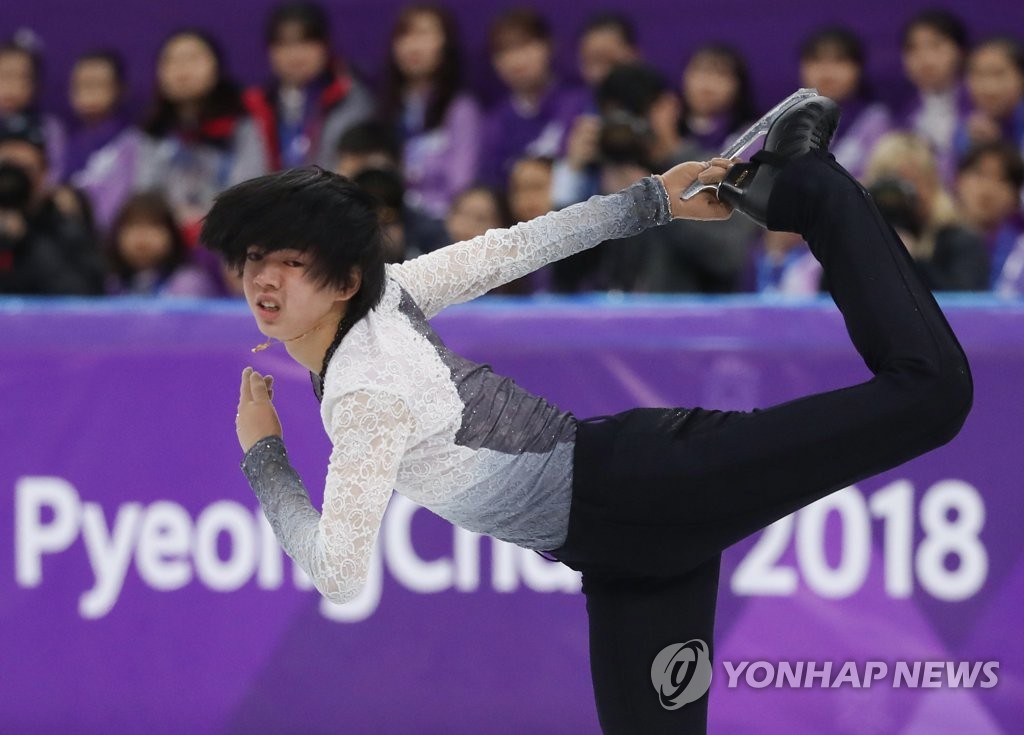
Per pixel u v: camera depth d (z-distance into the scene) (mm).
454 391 8719
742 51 22406
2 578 13641
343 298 8539
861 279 8492
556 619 13203
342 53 23109
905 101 21656
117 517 13531
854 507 12891
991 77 19562
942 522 12820
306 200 8359
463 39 22672
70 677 13578
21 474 13609
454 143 20109
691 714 9445
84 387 13562
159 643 13500
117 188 20828
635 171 16016
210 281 17750
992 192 17484
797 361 12977
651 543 8820
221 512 13430
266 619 13430
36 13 24109
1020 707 12750
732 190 9148
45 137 21781
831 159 9000
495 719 13258
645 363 13117
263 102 20188
